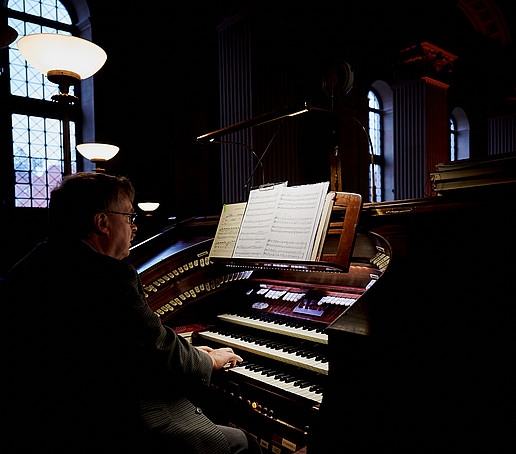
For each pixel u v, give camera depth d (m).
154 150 7.20
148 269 2.48
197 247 2.66
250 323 2.43
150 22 7.13
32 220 5.95
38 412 1.19
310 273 2.54
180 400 1.55
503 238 1.52
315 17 7.12
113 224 1.50
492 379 0.97
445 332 1.10
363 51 9.23
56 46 2.66
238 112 5.92
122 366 1.29
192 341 2.61
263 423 2.14
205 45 7.80
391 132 10.66
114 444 1.25
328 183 1.89
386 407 1.13
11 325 1.23
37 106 6.36
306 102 2.31
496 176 1.86
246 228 2.15
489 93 13.18
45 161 6.48
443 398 1.04
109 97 6.70
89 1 6.52
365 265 2.23
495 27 11.62
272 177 5.93
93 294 1.27
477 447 0.98
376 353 1.14
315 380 2.00
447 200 1.92
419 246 1.61
